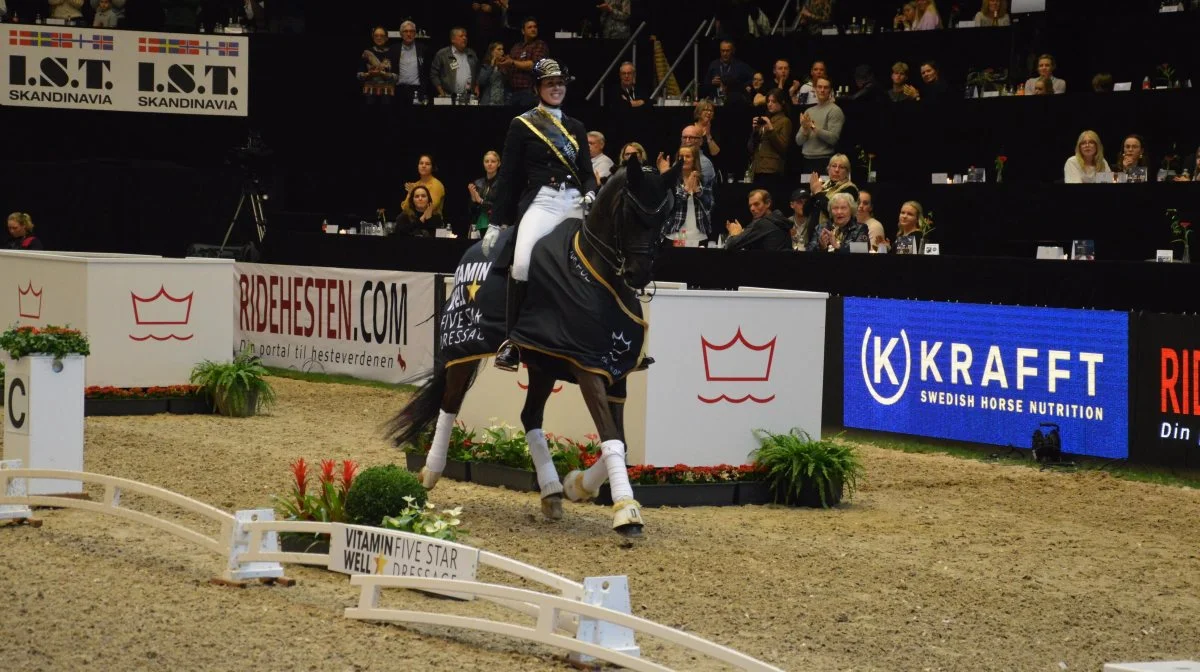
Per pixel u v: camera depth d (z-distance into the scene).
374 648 15.18
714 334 25.33
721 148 43.97
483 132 47.44
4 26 48.69
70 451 23.02
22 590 17.27
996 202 35.91
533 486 25.62
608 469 21.39
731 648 15.78
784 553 20.95
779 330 25.86
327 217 49.72
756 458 25.72
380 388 41.28
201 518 22.88
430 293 40.22
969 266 32.06
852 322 33.97
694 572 19.52
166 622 15.94
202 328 36.53
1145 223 33.38
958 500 26.19
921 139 40.44
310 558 17.95
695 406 25.28
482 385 28.02
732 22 48.72
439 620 15.63
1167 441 28.09
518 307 22.22
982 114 39.25
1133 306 29.83
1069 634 16.97
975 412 31.48
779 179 41.66
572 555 20.39
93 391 34.91
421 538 16.88
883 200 38.25
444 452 24.50
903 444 32.84
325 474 19.83
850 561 20.50
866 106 41.38
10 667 13.94
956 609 17.94
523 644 15.78
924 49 43.19
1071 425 29.78
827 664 15.30
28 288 37.28
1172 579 20.17
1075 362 29.61
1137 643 16.69
